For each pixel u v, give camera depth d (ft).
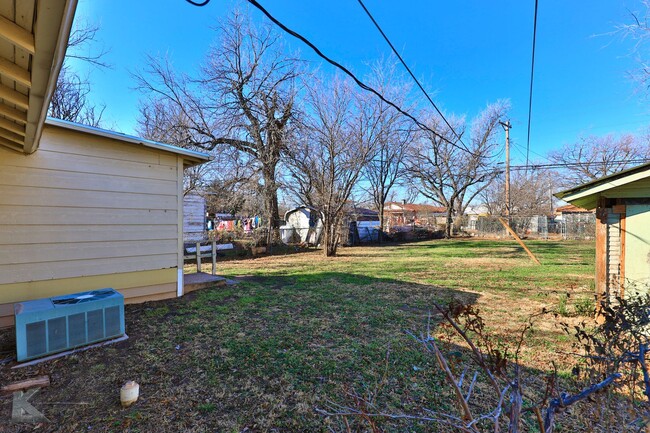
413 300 16.16
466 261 31.86
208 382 7.81
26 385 7.46
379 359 9.19
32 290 11.75
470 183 72.08
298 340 10.55
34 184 11.84
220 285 18.51
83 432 5.91
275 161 40.16
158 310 13.48
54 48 4.55
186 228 32.24
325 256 36.01
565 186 85.51
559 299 16.10
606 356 5.15
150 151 14.74
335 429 6.11
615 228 13.35
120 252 13.85
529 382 7.91
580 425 6.01
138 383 7.69
